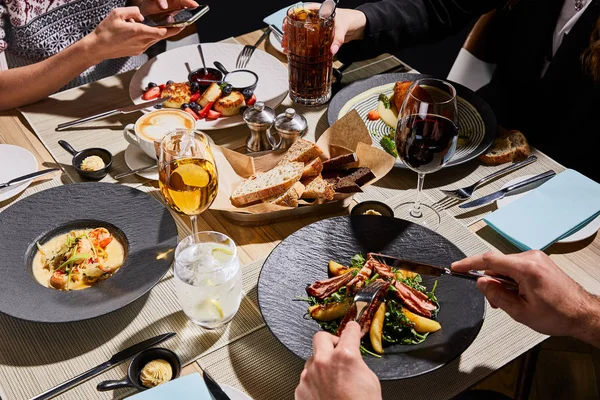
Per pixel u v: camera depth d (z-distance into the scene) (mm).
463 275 1088
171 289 1189
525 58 2088
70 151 1486
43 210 1277
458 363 1062
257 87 1711
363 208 1325
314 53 1565
